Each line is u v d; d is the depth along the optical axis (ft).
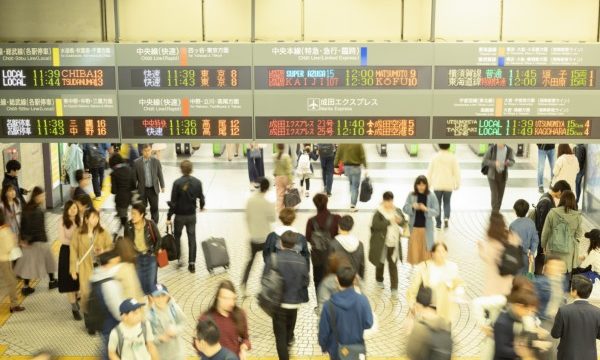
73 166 57.62
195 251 42.11
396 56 33.81
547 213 39.63
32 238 38.42
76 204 35.94
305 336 34.37
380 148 76.33
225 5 33.94
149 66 34.06
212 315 24.68
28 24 34.14
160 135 34.71
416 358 23.56
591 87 34.19
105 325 27.66
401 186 62.44
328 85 34.06
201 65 33.99
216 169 69.36
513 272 32.37
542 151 58.90
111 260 28.12
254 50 33.76
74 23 34.19
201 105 34.32
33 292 40.22
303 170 58.54
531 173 67.05
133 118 34.58
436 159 48.75
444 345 23.34
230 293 24.53
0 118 34.63
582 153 52.90
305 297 30.17
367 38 34.09
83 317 36.91
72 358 32.55
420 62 33.83
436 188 48.96
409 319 28.99
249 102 34.24
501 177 50.06
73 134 34.81
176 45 33.83
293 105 34.22
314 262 34.42
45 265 39.04
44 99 34.45
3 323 36.40
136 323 24.76
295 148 70.13
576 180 53.47
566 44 33.78
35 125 34.71
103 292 27.53
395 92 34.09
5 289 40.73
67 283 35.88
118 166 47.50
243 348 25.11
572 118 34.47
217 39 34.22
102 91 34.32
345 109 34.24
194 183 40.91
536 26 34.04
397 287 38.65
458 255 45.34
